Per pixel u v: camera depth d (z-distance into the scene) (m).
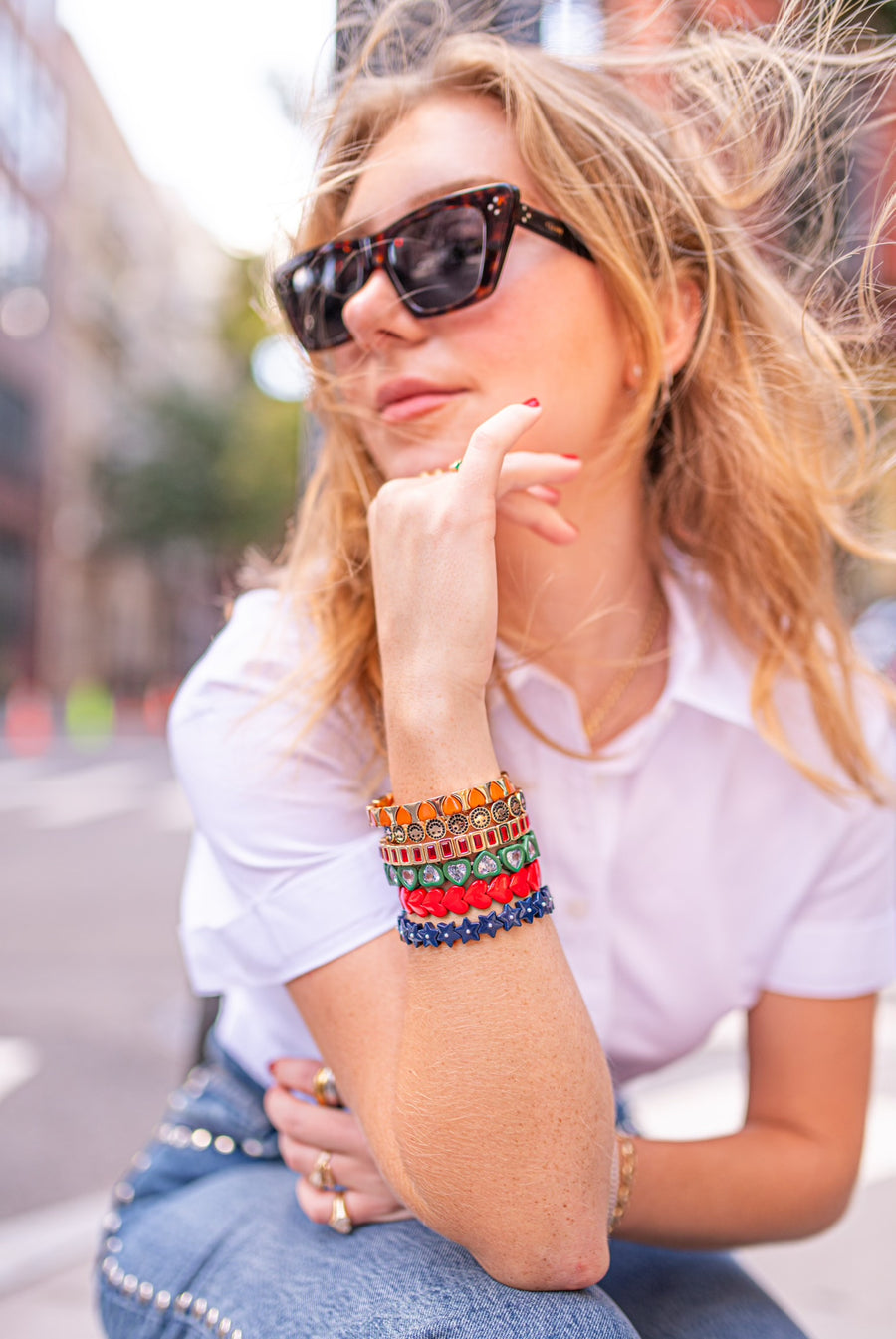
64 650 33.16
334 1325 0.84
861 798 1.14
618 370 1.11
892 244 1.09
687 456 1.20
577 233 1.05
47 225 28.98
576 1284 0.81
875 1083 2.89
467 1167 0.80
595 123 1.07
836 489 1.24
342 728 1.05
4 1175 2.69
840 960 1.14
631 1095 2.93
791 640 1.18
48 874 6.71
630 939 1.13
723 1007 1.16
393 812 0.86
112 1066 3.47
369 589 1.08
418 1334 0.80
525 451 1.07
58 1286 2.12
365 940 0.95
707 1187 1.04
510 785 0.85
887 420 1.30
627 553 1.18
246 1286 0.95
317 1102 1.04
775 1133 1.11
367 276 1.07
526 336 1.04
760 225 1.18
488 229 1.02
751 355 1.18
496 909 0.82
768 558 1.18
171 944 4.98
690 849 1.12
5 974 4.47
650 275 1.11
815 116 1.11
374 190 1.08
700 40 1.15
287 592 1.11
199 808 1.04
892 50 1.08
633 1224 1.01
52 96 28.89
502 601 1.13
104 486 28.41
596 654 1.18
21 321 28.14
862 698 1.24
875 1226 2.28
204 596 35.03
